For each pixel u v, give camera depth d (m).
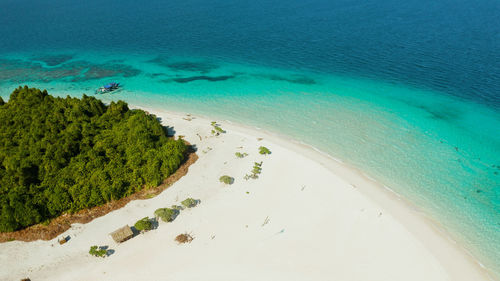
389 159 55.69
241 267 35.88
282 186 48.34
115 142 50.97
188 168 51.81
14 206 37.88
